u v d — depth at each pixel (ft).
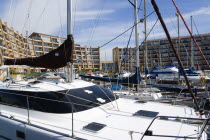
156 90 25.76
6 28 135.95
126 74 47.21
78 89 13.78
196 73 38.14
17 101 12.88
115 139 8.54
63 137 8.75
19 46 157.17
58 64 14.97
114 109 13.12
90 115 11.68
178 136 8.16
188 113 12.19
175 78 36.86
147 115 11.55
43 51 180.55
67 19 14.70
